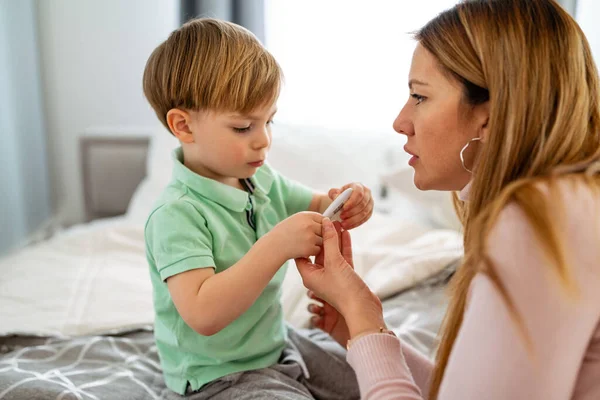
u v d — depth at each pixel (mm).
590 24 1974
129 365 1173
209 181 1001
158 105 1040
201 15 2379
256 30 2510
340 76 2668
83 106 2943
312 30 2625
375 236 1832
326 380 1099
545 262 581
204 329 880
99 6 2816
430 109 806
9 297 1442
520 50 708
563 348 581
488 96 758
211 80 937
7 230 2543
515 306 593
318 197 1178
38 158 2895
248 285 873
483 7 771
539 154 692
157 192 2096
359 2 2578
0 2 2490
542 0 744
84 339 1250
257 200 1094
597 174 669
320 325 1136
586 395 628
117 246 1793
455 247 1650
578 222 602
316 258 958
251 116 959
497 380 594
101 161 2500
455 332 751
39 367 1120
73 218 3092
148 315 1373
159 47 1038
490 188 724
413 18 2559
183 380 1019
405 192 1957
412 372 1019
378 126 2689
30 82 2793
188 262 901
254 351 1022
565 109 695
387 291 1476
